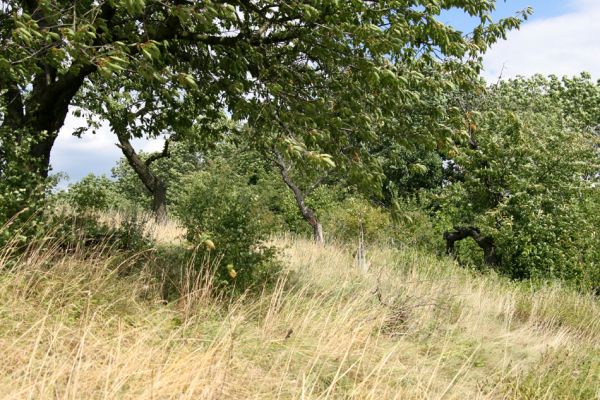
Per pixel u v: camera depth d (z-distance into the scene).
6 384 3.84
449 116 9.10
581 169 17.53
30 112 8.42
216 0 6.57
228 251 7.83
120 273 7.47
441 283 11.29
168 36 7.89
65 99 8.70
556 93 22.16
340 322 6.79
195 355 4.95
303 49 8.15
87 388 4.04
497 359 7.79
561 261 16.81
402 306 8.66
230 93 8.62
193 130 11.69
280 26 8.37
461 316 9.18
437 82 8.49
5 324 4.84
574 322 11.27
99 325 5.35
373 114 8.80
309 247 13.80
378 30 6.94
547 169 17.44
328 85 8.34
